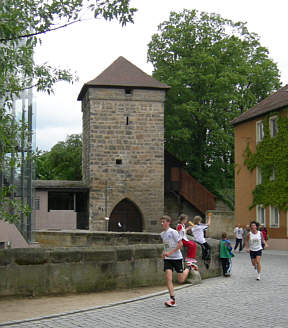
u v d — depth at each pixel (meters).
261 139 36.78
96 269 12.23
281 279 15.20
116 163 45.19
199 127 51.56
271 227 34.53
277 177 33.91
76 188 44.38
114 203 44.91
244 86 51.31
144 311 9.81
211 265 15.70
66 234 25.58
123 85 45.09
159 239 20.25
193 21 51.41
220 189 51.28
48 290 11.61
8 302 10.74
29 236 19.58
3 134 10.47
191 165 53.47
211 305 10.46
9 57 11.08
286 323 8.74
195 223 15.52
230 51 49.97
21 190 19.02
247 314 9.52
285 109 33.19
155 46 51.81
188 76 48.53
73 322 8.81
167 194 50.19
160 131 46.00
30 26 10.27
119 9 9.36
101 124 45.03
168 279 10.48
